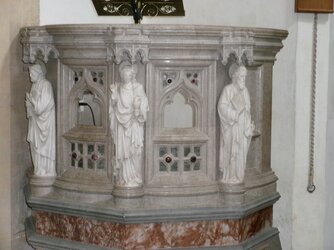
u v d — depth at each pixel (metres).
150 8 4.53
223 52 3.99
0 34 4.59
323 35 5.48
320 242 5.62
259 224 4.38
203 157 4.11
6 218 4.72
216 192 4.09
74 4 5.31
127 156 3.90
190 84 4.05
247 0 5.54
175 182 4.04
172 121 4.42
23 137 4.82
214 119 4.09
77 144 4.21
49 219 4.32
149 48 3.92
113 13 4.58
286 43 5.46
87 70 4.12
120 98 3.88
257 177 4.37
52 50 4.23
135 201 3.94
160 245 4.01
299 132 5.54
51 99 4.26
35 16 4.92
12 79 4.68
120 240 3.97
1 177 4.68
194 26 3.88
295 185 5.56
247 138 4.10
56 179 4.29
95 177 4.12
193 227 4.05
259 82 4.39
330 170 5.59
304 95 5.52
